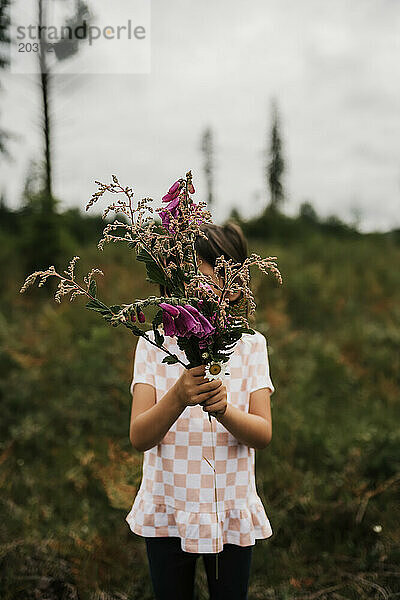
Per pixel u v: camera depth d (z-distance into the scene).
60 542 2.68
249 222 16.06
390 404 4.62
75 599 2.43
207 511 1.65
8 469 3.46
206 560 1.75
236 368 1.71
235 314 1.42
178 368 1.69
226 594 1.70
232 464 1.68
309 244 12.09
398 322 7.00
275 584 2.53
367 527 2.85
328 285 8.31
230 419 1.54
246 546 1.68
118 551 2.66
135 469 2.95
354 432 3.78
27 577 2.50
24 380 4.52
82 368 4.46
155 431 1.53
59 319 5.64
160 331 1.70
